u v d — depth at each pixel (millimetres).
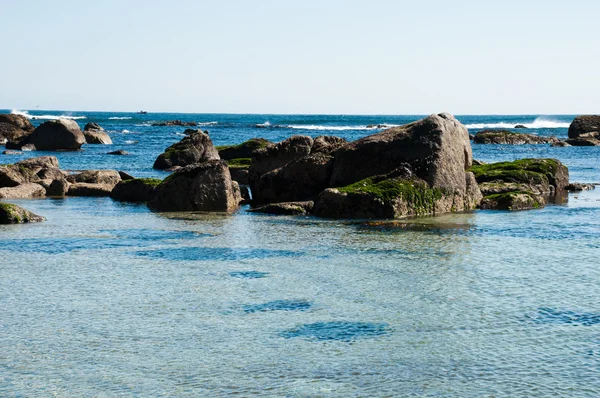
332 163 29703
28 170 37031
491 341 11859
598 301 14281
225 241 20984
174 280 16047
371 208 25906
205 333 12266
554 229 23172
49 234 22188
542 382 10156
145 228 23562
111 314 13398
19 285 15578
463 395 9695
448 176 27859
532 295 14742
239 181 40594
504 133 96562
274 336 12094
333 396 9641
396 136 28438
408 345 11648
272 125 170000
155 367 10719
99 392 9828
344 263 17812
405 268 17219
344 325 12703
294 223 24625
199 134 52719
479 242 20734
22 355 11227
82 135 76312
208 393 9773
